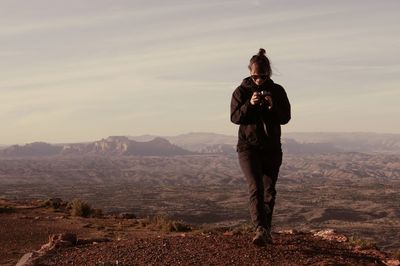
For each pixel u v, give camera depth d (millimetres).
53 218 13914
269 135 5145
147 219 13461
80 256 5422
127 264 4988
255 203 5164
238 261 4938
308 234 6938
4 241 10156
